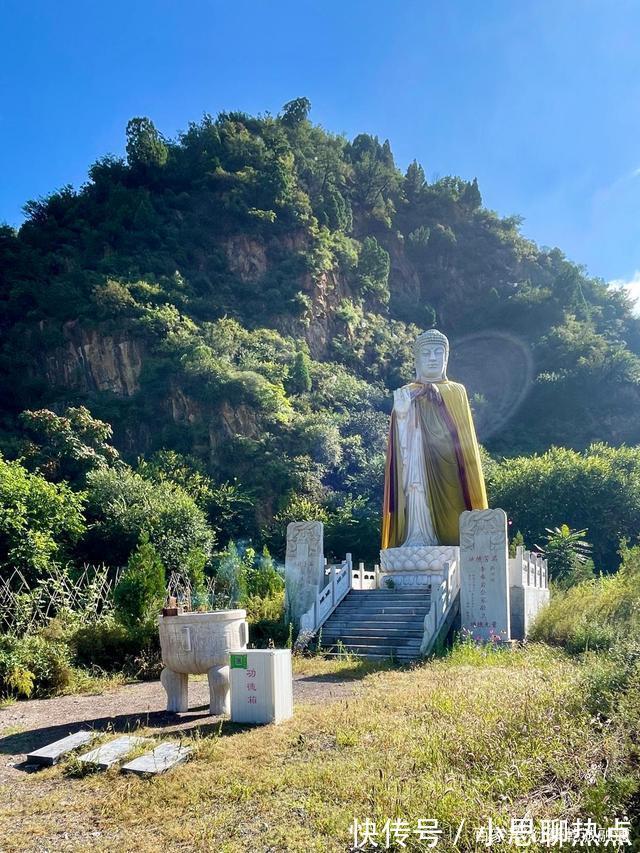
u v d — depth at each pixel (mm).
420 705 11438
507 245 138625
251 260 103250
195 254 100875
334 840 6773
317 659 19406
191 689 15203
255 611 25734
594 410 92938
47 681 16031
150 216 100438
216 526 60531
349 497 65562
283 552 57438
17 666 15539
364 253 115562
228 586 33250
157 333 81688
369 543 55062
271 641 20609
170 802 8125
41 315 82562
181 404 76625
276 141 119500
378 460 70750
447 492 27125
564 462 53125
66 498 34844
